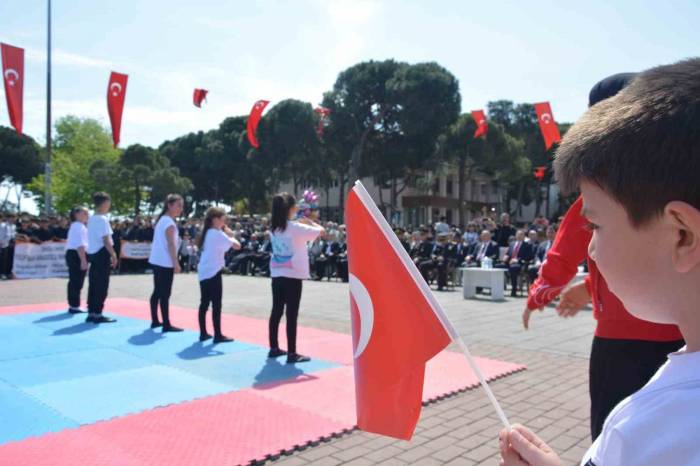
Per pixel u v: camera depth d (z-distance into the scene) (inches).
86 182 1724.9
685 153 27.6
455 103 1180.5
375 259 59.9
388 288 58.8
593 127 32.4
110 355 241.8
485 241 556.7
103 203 325.4
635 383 77.9
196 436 147.3
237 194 1809.8
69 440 143.6
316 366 225.8
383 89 1205.7
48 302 428.5
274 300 238.2
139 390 189.8
